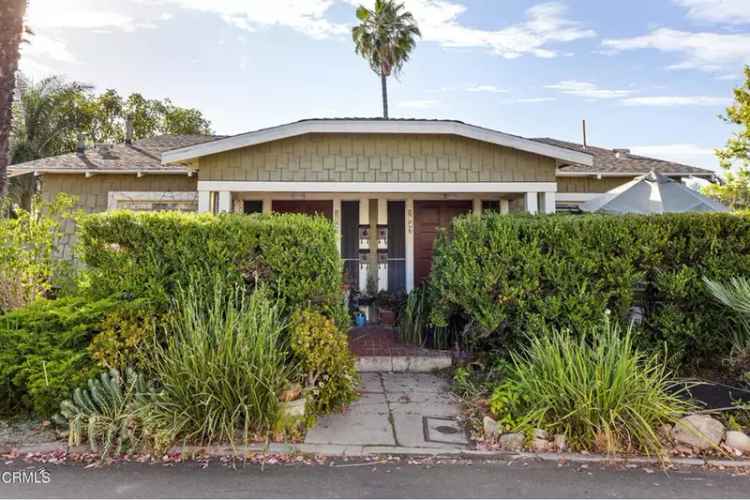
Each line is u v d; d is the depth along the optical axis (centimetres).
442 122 820
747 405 450
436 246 667
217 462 382
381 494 333
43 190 1060
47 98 2036
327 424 462
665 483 353
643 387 426
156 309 499
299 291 531
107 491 331
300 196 1037
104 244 512
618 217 575
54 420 427
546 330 505
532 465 383
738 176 1373
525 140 827
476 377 580
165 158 793
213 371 412
